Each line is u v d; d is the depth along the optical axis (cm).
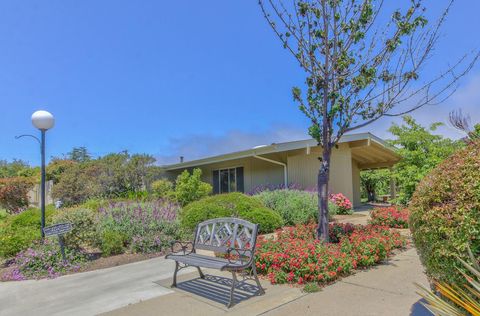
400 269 523
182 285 491
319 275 462
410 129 1216
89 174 1670
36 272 591
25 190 1784
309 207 1103
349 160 1556
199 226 532
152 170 1703
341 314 362
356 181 1962
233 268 412
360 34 595
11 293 495
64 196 1647
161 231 781
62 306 428
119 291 477
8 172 2888
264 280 501
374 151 1642
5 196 1709
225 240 480
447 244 263
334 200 1362
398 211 977
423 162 1153
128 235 746
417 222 299
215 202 941
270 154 1396
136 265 633
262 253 527
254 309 388
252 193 1493
